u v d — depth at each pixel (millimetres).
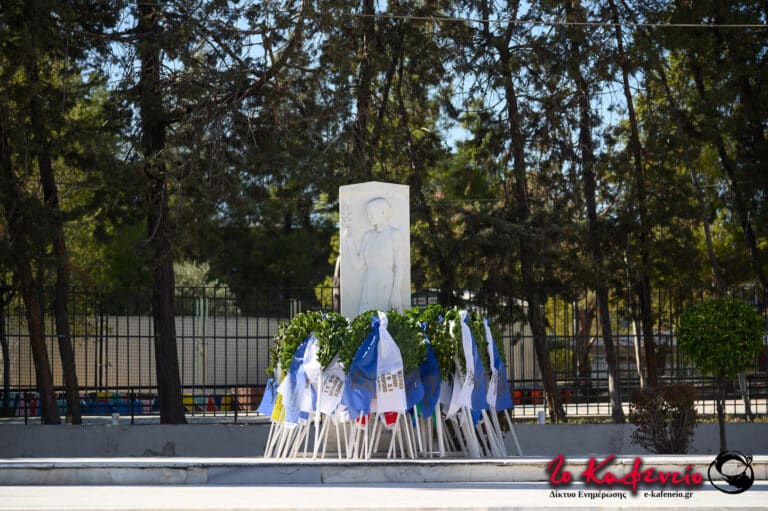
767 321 19609
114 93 20156
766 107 21672
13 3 18359
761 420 19672
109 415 23828
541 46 21844
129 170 18969
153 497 9789
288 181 21594
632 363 33219
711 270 26391
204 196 20062
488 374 13273
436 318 13031
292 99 20891
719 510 9211
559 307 30172
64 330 19562
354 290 13836
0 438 16734
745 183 21875
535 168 23094
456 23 22312
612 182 23016
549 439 17438
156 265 19500
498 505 9109
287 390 12867
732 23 21547
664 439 15023
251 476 11180
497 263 21891
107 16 19953
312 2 19656
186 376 26422
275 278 32250
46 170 19641
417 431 12531
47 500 9562
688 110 23906
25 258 18203
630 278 22156
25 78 19938
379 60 21547
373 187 13945
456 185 27562
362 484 11086
